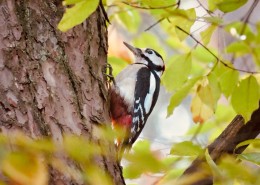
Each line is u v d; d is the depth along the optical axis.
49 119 5.27
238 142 6.06
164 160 5.46
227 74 6.48
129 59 9.14
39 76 5.44
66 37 5.83
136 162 3.95
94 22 6.29
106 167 5.27
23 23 5.60
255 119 6.18
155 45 8.70
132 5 6.59
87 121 5.53
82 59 5.91
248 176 4.78
